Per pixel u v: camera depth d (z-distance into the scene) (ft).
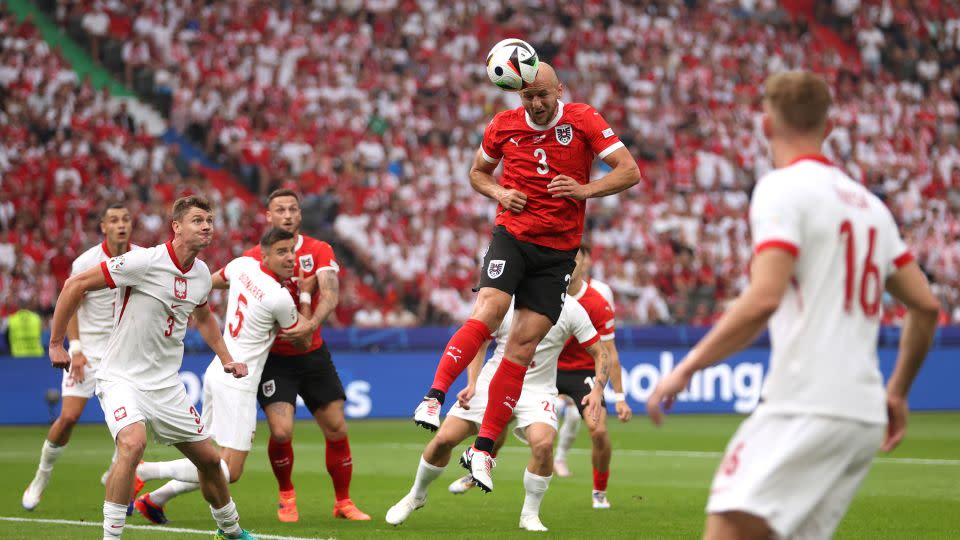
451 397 228.63
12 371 206.80
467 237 277.23
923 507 106.63
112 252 107.96
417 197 283.38
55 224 247.29
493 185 83.05
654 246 285.43
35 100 271.28
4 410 205.57
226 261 255.29
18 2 297.53
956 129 352.49
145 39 298.97
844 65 356.38
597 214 289.12
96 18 299.58
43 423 208.23
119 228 107.24
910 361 49.24
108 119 275.39
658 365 239.09
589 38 339.36
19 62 274.57
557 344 95.76
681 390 45.42
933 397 250.98
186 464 92.38
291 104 297.12
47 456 104.06
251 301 96.58
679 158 315.78
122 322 77.66
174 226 79.25
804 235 45.65
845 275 45.93
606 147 80.23
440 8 330.95
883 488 123.24
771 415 45.50
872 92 350.02
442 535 89.45
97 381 78.28
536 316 81.46
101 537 86.79
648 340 238.68
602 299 106.73
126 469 74.33
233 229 260.21
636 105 326.85
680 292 274.98
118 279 76.95
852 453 45.55
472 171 84.38
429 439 188.03
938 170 336.29
